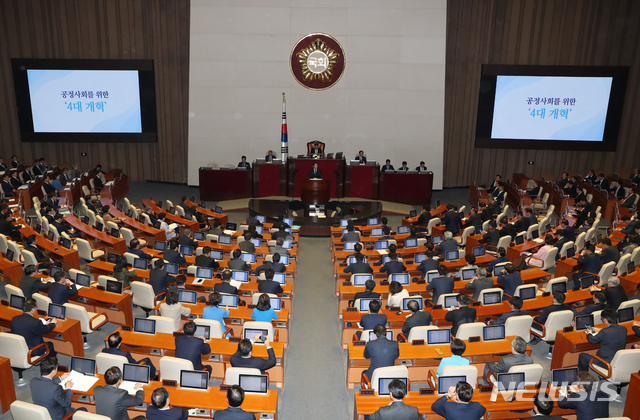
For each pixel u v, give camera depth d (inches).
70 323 351.9
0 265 465.7
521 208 731.4
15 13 890.7
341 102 911.7
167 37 902.4
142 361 295.6
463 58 902.4
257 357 294.8
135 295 409.4
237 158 933.8
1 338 314.5
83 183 821.2
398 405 236.8
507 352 319.3
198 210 694.5
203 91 908.6
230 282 427.8
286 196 828.0
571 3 866.1
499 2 878.4
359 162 839.7
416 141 923.4
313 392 345.7
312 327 441.7
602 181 804.0
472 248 567.5
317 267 587.5
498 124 909.8
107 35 903.7
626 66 871.7
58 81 903.7
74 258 501.4
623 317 365.4
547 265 510.9
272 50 892.6
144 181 976.9
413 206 834.8
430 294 431.5
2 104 925.2
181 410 244.8
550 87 885.8
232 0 877.8
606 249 498.9
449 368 274.2
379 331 304.3
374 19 881.5
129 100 917.8
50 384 257.0
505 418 263.1
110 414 248.8
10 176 765.9
